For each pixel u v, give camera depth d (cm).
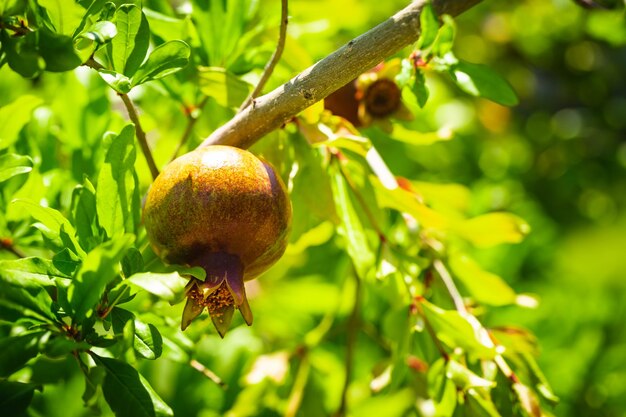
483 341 74
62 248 67
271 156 75
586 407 95
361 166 78
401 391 89
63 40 62
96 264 61
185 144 85
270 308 96
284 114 68
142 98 88
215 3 80
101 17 66
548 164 137
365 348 96
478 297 83
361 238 78
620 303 99
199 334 78
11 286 63
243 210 64
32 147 79
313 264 99
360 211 79
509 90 72
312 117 73
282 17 69
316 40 92
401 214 84
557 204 134
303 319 97
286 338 96
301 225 79
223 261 64
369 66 67
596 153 140
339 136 73
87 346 61
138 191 68
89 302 62
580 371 95
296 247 85
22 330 64
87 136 83
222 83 77
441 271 81
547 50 143
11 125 76
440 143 108
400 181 81
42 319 63
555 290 104
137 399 63
